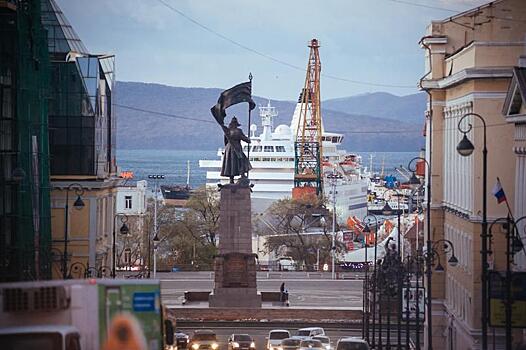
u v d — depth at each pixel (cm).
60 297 6731
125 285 6906
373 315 16038
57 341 6431
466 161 15050
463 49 15762
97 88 17988
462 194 15425
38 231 15475
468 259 14725
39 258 14925
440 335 17038
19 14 14688
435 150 17562
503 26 15900
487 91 14425
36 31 15388
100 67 18462
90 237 17612
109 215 19475
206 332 15562
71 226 17625
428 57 18025
